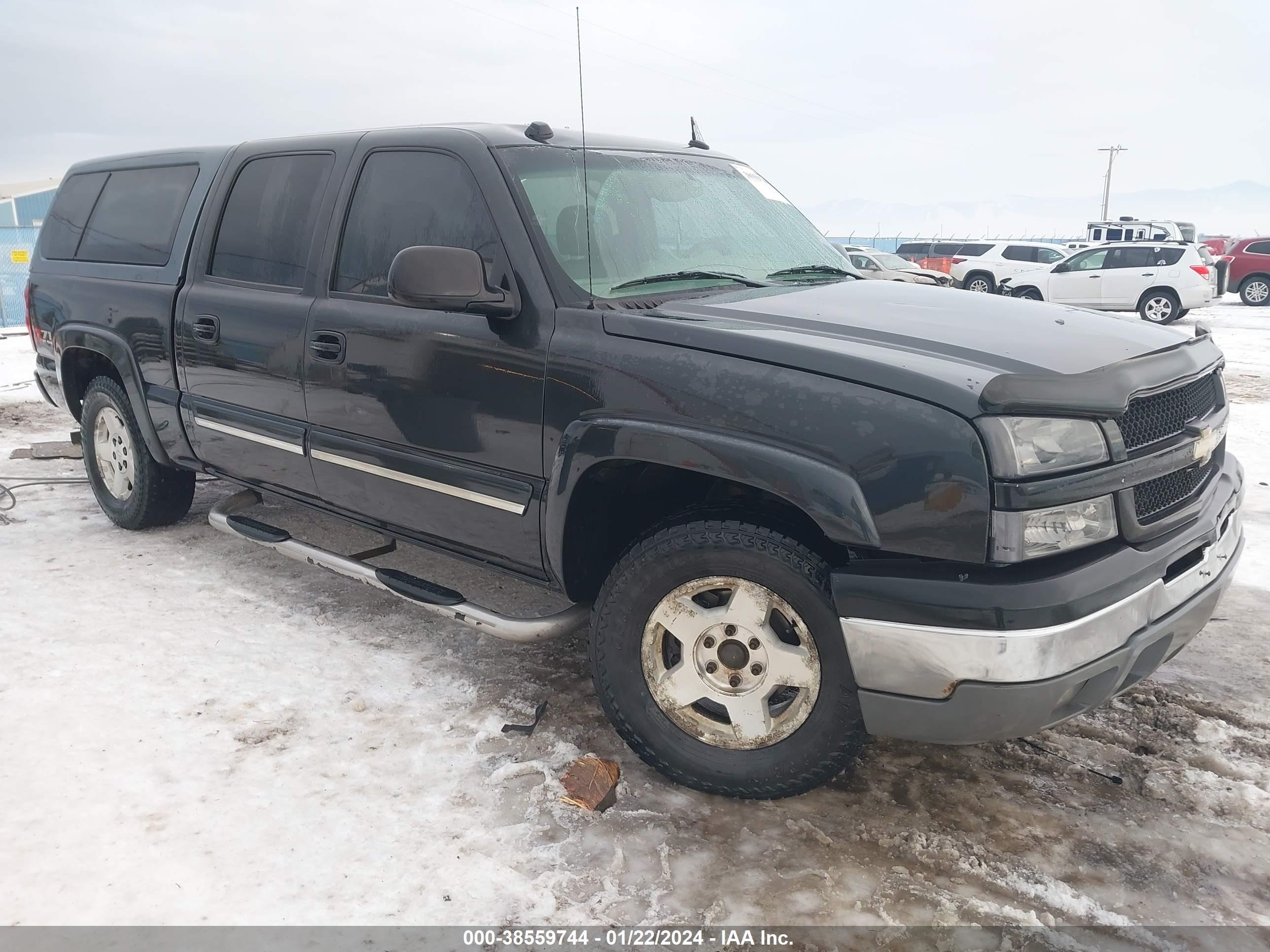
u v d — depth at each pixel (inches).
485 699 128.2
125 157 187.6
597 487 109.6
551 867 94.6
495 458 115.3
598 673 110.3
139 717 121.3
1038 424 86.9
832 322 104.0
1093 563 88.4
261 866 93.9
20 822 99.7
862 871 94.2
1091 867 95.0
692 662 103.8
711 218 134.6
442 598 124.0
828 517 89.7
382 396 126.1
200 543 188.5
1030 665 85.3
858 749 98.7
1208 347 114.2
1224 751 115.5
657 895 90.5
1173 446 98.0
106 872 92.6
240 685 130.3
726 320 103.9
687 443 97.0
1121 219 1322.6
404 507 129.3
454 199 122.0
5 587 163.5
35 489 227.3
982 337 101.0
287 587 166.2
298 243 141.7
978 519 84.9
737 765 102.9
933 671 88.4
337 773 110.1
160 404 166.9
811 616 95.4
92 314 178.9
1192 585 101.1
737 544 97.6
